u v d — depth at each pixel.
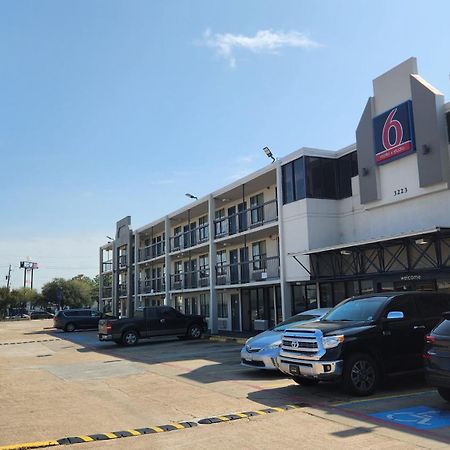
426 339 8.26
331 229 20.84
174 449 6.48
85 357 19.22
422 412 7.89
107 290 56.53
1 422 8.40
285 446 6.39
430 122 16.20
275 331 13.35
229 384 11.44
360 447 6.22
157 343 24.25
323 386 10.73
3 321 63.25
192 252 33.84
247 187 26.69
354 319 10.16
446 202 15.95
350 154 20.75
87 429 7.75
